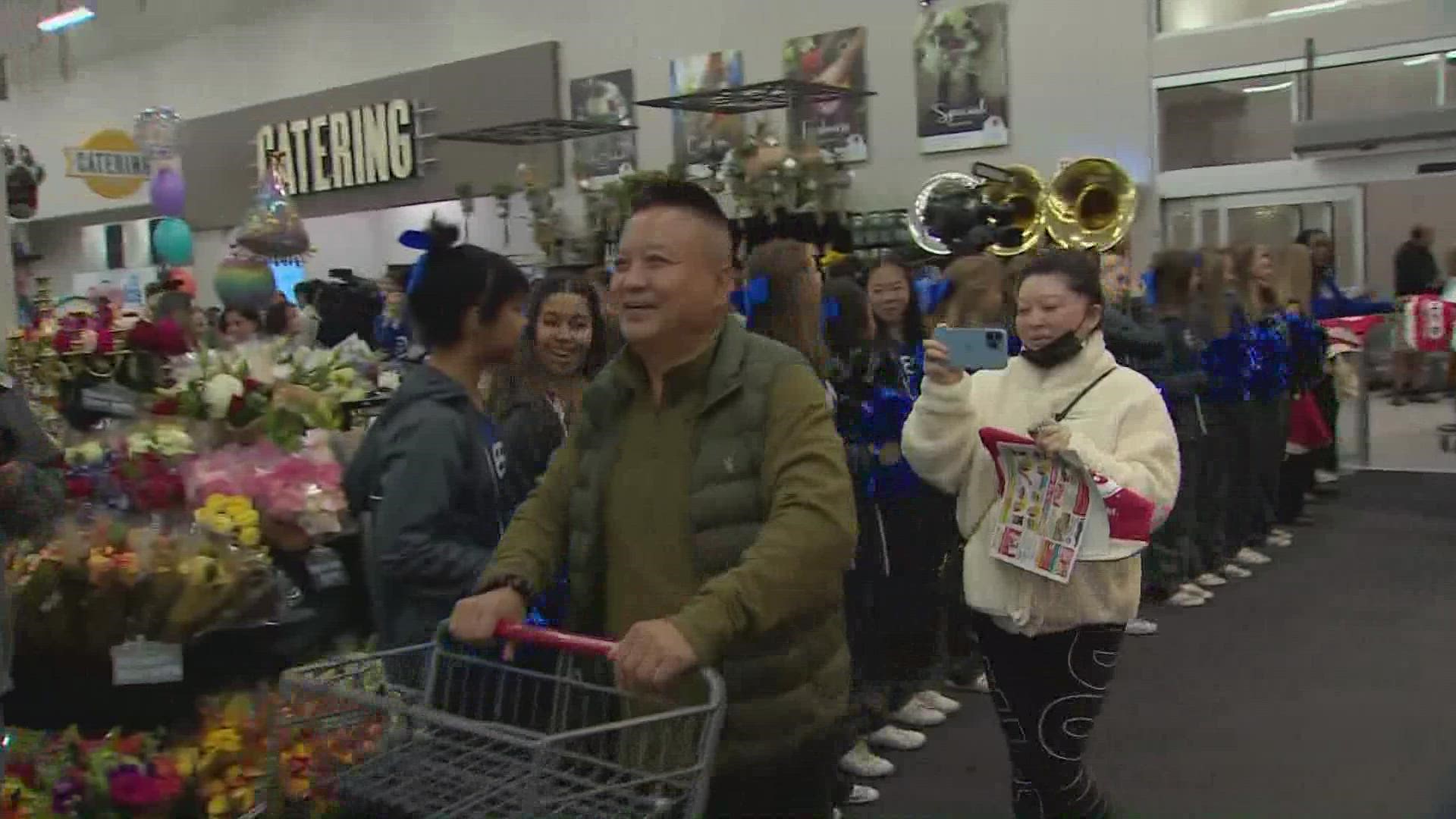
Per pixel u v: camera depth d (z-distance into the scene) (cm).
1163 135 1021
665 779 162
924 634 416
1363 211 958
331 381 311
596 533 201
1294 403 750
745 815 193
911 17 1120
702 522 190
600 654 178
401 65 1577
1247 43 970
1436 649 521
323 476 271
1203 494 629
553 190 1402
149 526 261
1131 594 278
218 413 276
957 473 290
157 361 286
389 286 844
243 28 1778
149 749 247
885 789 394
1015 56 1070
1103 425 277
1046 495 271
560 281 330
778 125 1216
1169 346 585
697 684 187
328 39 1661
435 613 246
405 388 257
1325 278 898
